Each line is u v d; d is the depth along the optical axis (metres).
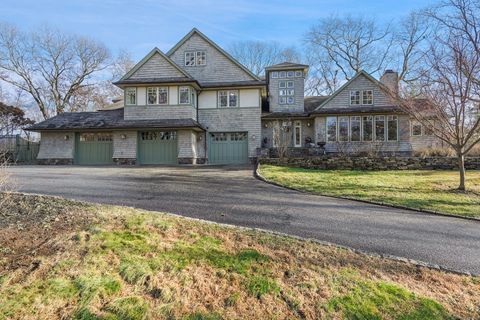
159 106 18.31
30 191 7.71
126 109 18.44
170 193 8.07
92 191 7.99
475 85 8.60
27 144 20.39
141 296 2.85
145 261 3.37
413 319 2.71
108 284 2.93
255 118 19.11
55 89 32.47
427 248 4.51
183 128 17.33
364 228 5.46
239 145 19.23
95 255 3.40
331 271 3.49
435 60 9.38
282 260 3.69
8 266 3.08
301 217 6.08
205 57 19.69
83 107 34.78
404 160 14.42
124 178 10.80
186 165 16.83
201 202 7.10
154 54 18.58
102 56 34.69
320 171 13.61
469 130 9.42
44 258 3.26
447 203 7.68
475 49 8.27
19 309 2.53
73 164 18.25
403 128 18.44
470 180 10.79
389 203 7.60
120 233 4.09
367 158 14.70
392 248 4.47
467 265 3.91
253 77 19.23
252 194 8.33
